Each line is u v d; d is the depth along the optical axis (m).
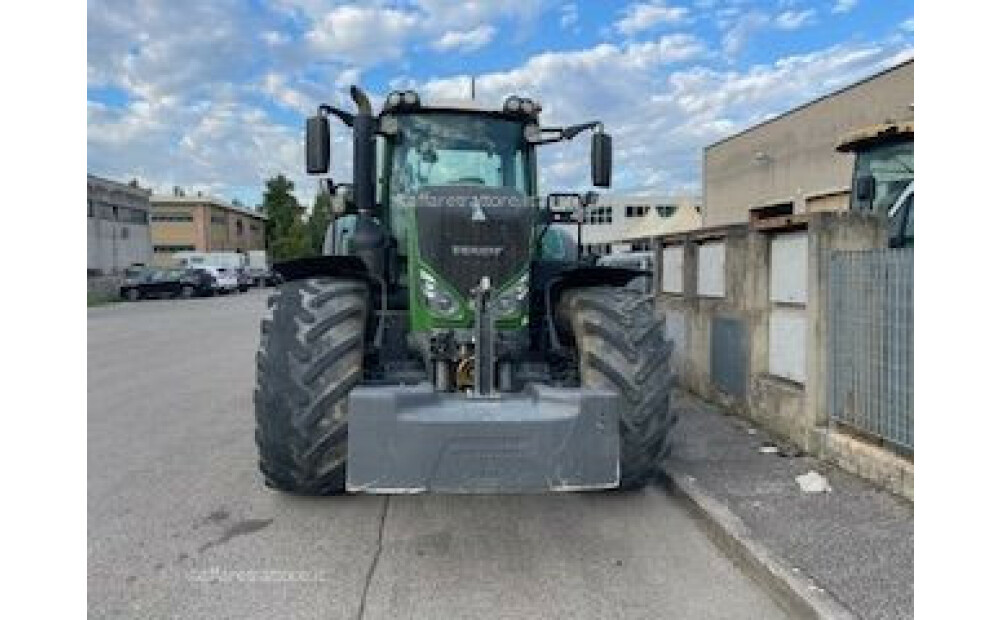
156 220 76.56
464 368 4.32
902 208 7.26
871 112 22.17
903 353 4.69
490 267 4.46
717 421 6.63
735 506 4.53
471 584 3.79
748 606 3.55
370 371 4.67
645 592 3.69
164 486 5.37
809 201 25.70
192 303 33.16
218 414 7.99
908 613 3.24
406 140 5.70
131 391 9.48
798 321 5.88
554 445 3.67
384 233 5.41
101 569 3.96
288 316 4.44
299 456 4.30
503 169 5.80
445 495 5.12
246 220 90.31
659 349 4.66
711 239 7.40
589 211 6.10
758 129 29.39
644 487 5.15
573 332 4.92
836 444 5.25
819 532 4.12
